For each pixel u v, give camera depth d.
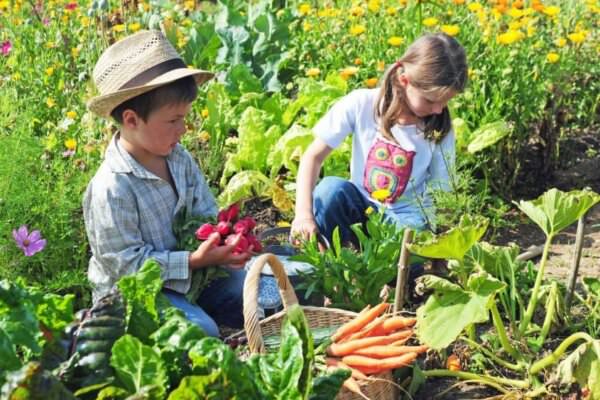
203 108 6.12
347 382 3.19
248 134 5.51
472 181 4.68
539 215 3.70
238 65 6.36
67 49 6.30
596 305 3.85
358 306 4.00
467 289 3.47
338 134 4.43
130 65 3.54
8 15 7.17
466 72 4.07
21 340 2.39
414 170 4.43
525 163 5.88
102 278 3.72
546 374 3.57
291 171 5.45
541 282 4.05
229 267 3.96
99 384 2.43
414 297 4.23
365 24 6.67
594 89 6.59
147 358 2.37
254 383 2.44
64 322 2.70
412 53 4.09
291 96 6.67
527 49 5.79
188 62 6.73
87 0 7.55
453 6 6.36
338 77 5.98
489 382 3.59
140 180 3.67
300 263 4.07
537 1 5.99
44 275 4.29
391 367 3.27
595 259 4.80
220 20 6.99
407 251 3.50
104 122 5.28
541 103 5.71
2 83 5.82
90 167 4.81
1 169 4.26
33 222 4.39
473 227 3.39
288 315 2.50
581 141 6.35
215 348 2.37
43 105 5.81
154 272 2.68
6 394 2.10
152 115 3.49
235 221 3.70
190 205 3.87
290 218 5.16
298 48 6.79
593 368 3.27
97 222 3.63
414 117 4.35
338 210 4.49
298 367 2.41
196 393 2.30
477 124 5.62
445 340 3.33
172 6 7.39
